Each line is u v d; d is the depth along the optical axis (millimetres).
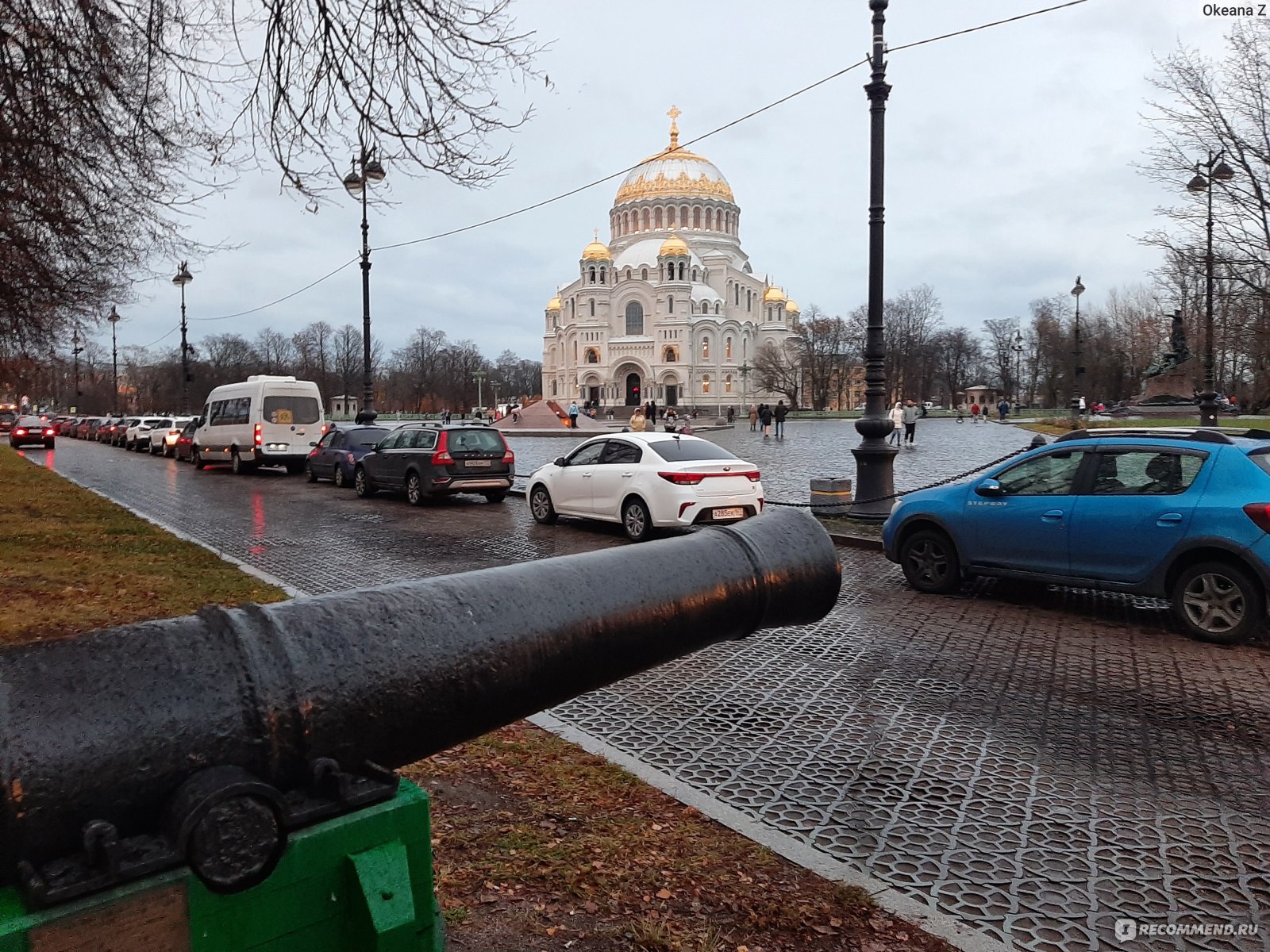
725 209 109562
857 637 6859
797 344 98688
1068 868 3363
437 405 108688
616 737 4770
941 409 95812
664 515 11125
